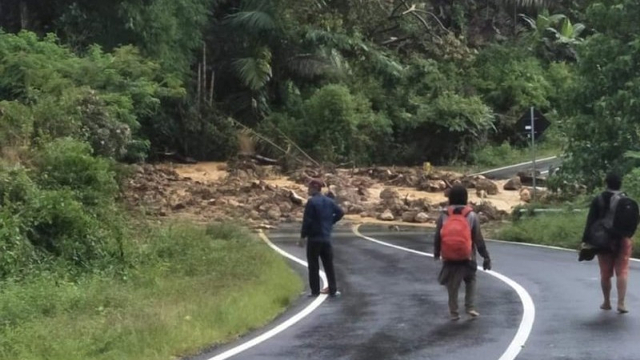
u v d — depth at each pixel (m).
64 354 9.88
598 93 28.97
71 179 19.05
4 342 10.20
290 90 55.78
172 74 40.72
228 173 45.38
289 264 20.33
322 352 10.66
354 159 53.28
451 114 56.03
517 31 70.25
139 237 20.36
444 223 12.86
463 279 12.83
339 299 15.12
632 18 28.61
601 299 14.11
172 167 47.16
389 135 55.94
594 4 29.66
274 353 10.62
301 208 35.81
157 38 45.00
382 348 10.84
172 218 29.11
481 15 70.12
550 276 17.02
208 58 53.97
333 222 15.75
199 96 51.56
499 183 44.66
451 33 63.44
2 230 15.61
